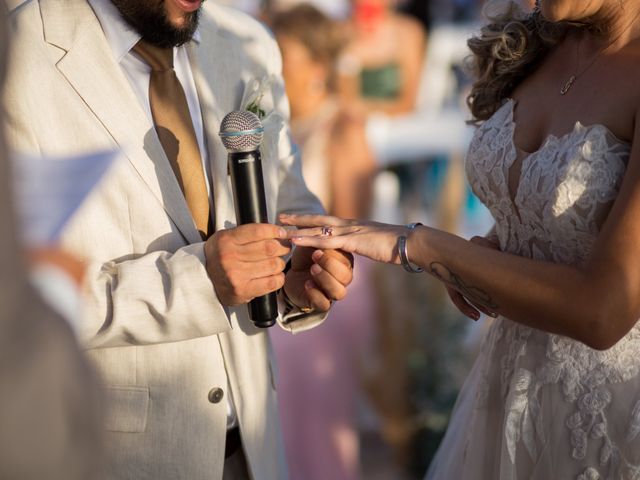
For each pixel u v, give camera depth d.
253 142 2.01
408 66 6.48
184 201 2.10
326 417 3.89
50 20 2.03
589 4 1.89
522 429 2.07
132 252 2.07
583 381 1.98
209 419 2.14
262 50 2.44
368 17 6.41
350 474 3.93
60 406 0.75
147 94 2.13
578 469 1.98
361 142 4.34
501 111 2.21
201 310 2.01
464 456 2.32
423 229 2.05
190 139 2.15
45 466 0.73
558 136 1.98
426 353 4.07
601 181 1.86
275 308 2.11
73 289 0.89
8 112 1.90
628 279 1.75
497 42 2.21
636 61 1.89
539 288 1.85
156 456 2.10
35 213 0.98
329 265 2.17
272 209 2.33
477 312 2.32
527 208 2.01
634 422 1.91
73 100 1.99
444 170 5.89
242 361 2.22
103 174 1.04
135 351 2.10
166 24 2.04
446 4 7.59
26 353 0.73
